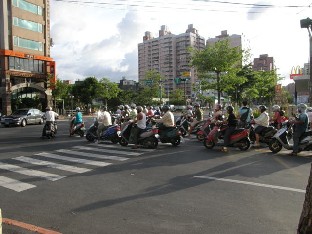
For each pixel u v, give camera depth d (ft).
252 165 32.78
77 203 21.18
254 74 116.57
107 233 16.46
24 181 27.22
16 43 155.33
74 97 218.18
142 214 19.07
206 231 16.60
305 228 11.00
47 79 170.30
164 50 246.27
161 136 47.50
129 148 46.19
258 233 16.31
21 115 100.78
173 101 232.53
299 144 37.86
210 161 35.22
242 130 42.01
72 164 34.60
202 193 23.11
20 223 17.70
